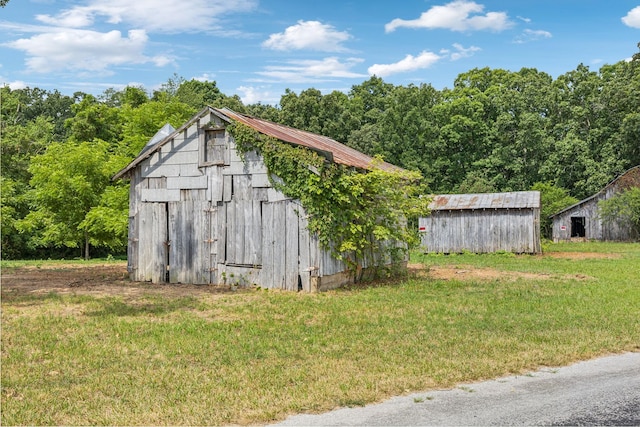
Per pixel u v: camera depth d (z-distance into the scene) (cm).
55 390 683
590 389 684
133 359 818
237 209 1636
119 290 1558
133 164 1802
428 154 5766
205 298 1395
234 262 1633
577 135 5722
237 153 1636
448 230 3303
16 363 805
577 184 5334
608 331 983
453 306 1244
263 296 1424
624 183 4281
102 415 598
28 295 1432
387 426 562
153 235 1781
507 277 1850
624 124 5166
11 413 604
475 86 6875
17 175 3828
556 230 4500
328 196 1507
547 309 1201
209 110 1669
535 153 5591
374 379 709
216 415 593
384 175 1655
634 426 565
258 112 5381
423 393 669
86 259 3297
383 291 1499
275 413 596
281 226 1558
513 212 3150
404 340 919
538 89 6125
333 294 1452
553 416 593
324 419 583
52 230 3212
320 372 740
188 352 854
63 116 6569
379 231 1667
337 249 1566
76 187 2947
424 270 2123
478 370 749
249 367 769
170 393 666
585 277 1830
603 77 6606
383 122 5884
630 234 4228
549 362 800
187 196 1727
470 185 5250
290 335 963
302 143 1644
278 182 1564
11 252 3844
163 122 3158
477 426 564
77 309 1234
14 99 5319
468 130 5803
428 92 5922
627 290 1482
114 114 4297
